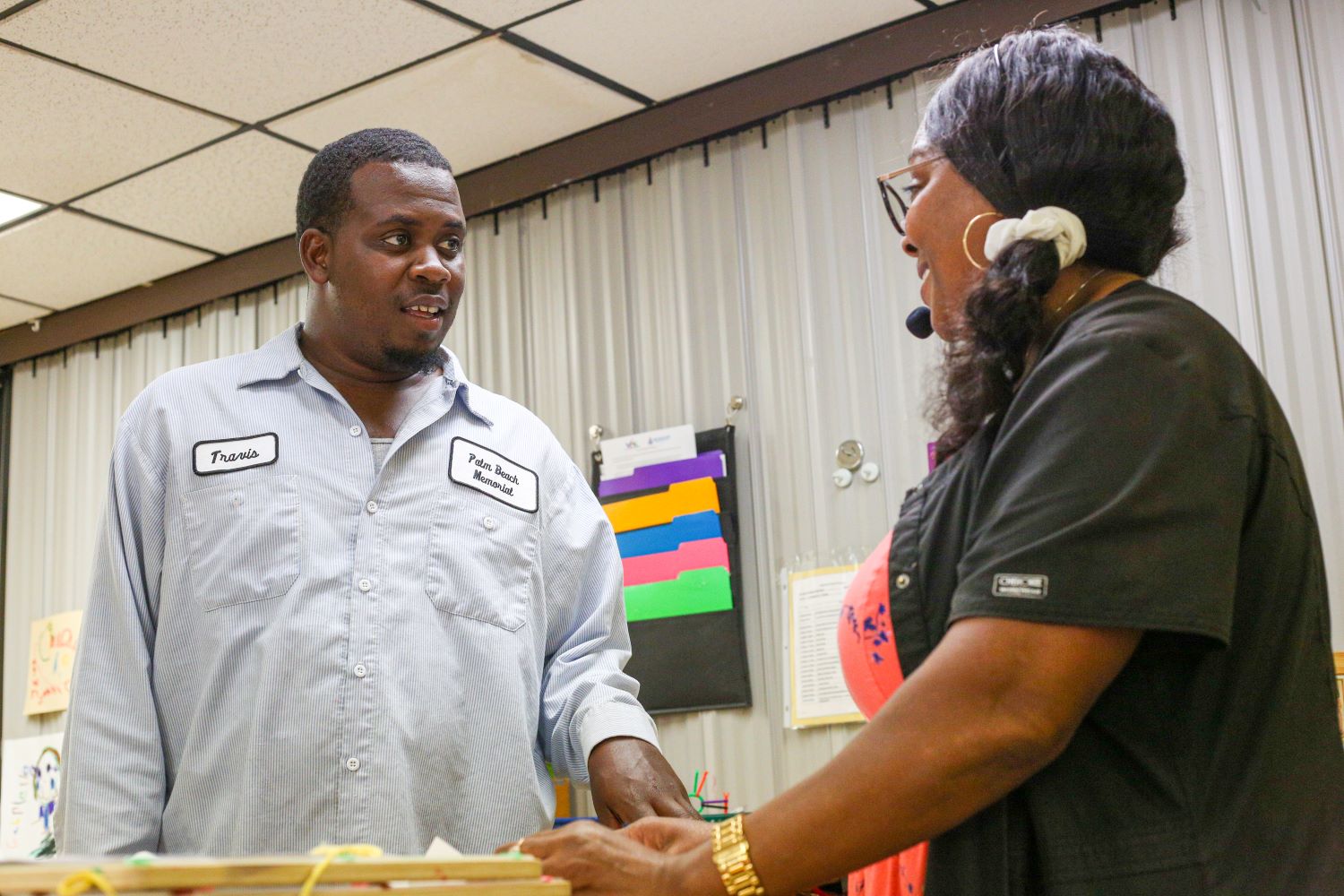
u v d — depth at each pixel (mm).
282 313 3928
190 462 1537
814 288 3018
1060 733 830
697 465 3055
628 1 2752
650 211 3299
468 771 1510
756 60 3031
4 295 4164
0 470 4469
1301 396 2430
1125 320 909
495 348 3471
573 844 965
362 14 2760
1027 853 904
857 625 1087
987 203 1023
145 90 3021
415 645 1512
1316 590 928
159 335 4184
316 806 1425
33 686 4176
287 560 1502
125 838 1407
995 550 867
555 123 3279
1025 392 924
